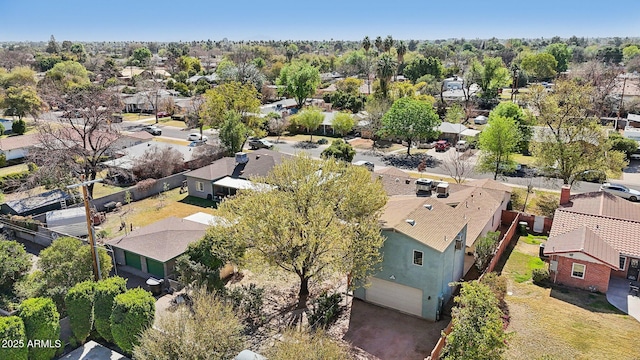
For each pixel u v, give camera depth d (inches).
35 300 882.1
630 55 7229.3
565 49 6318.9
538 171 1993.1
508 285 1169.4
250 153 2151.8
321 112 3257.9
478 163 2092.8
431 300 1014.4
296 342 710.5
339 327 1002.7
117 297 903.7
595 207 1368.1
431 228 1063.6
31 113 3189.0
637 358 872.9
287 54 7327.8
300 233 1027.9
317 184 1097.4
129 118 3841.0
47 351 874.1
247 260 1044.5
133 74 6008.9
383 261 1057.5
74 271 1058.7
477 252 1231.5
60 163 1772.9
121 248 1250.6
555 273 1168.2
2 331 802.2
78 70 4904.0
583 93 1786.4
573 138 1752.0
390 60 3575.3
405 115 2559.1
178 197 1925.4
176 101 4128.9
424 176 2175.2
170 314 839.1
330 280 1214.9
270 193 1067.9
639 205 1421.0
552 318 1010.1
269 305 1096.8
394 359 889.5
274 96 4640.8
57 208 1673.2
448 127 2915.8
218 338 756.0
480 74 4224.9
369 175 1182.3
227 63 5521.7
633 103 3459.6
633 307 1054.4
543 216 1583.4
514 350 899.4
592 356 880.3
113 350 935.0
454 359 724.0
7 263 1111.6
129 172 1998.0
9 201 1713.8
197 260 1106.7
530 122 2541.8
